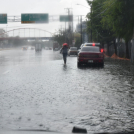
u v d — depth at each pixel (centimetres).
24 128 608
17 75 1727
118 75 1750
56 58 4259
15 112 758
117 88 1205
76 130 462
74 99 948
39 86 1252
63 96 1003
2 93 1063
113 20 3472
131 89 1180
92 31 6231
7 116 714
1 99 942
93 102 901
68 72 1938
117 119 693
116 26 3444
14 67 2389
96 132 585
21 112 758
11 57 4666
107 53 6378
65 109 797
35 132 482
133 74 1814
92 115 730
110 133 580
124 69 2223
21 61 3359
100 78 1580
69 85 1290
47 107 822
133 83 1371
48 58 4241
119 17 3344
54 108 809
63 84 1323
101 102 902
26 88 1190
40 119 685
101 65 2497
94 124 646
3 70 2086
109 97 991
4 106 834
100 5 5881
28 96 1000
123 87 1235
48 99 945
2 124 639
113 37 5544
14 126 623
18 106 834
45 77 1619
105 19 4600
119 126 632
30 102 894
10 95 1019
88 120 680
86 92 1095
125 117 713
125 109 805
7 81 1430
